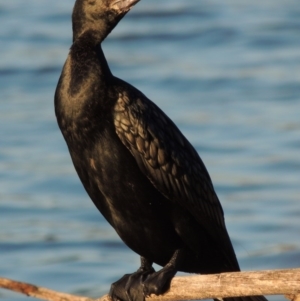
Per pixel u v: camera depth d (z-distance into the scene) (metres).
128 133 7.38
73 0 29.73
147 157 7.45
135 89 7.61
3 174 18.38
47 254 15.31
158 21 28.02
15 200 17.33
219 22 27.62
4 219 16.67
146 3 29.44
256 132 19.97
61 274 14.78
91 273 14.73
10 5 29.66
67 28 27.28
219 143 19.42
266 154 18.78
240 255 15.05
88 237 15.89
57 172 18.28
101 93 7.36
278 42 26.22
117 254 15.32
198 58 25.30
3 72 24.08
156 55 25.66
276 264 14.73
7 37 26.67
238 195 17.19
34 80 23.81
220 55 25.47
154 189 7.52
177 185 7.55
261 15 28.11
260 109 21.50
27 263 15.19
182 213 7.62
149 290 7.18
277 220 16.03
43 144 19.83
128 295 7.41
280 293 6.06
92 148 7.41
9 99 22.84
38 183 17.92
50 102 22.41
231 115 21.17
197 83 23.23
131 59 25.25
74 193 17.56
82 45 7.61
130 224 7.61
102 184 7.49
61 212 16.78
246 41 26.27
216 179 17.78
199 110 21.64
